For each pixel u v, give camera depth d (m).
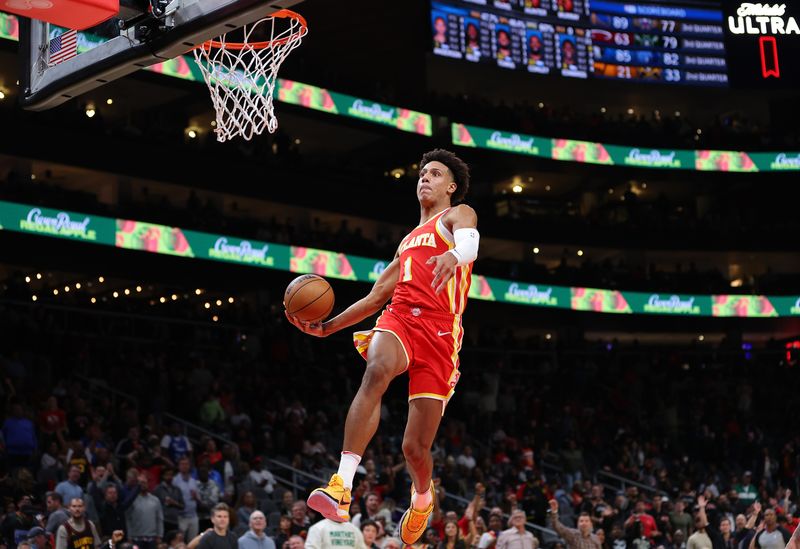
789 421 26.33
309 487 15.30
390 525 12.90
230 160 24.64
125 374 18.42
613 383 26.55
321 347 24.53
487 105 30.22
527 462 19.66
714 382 27.42
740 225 31.62
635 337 33.19
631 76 30.19
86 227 21.19
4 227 19.92
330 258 25.09
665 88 33.03
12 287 19.89
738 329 31.53
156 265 23.48
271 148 25.61
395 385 23.70
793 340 30.89
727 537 14.73
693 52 30.67
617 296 29.62
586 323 30.75
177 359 19.91
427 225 4.24
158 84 23.09
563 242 30.03
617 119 34.31
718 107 34.56
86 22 5.72
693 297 30.11
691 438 23.69
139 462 13.70
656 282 30.06
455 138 28.55
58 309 19.77
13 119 21.36
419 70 29.98
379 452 17.83
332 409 20.41
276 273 25.28
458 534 12.15
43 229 20.48
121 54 5.93
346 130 28.34
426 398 4.09
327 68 29.39
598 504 15.82
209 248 23.08
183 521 12.92
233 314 23.03
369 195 27.17
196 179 24.20
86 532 10.70
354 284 25.83
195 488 13.29
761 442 24.16
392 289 4.50
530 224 29.70
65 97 6.43
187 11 5.59
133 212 22.03
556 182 32.66
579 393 25.61
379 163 29.81
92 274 22.75
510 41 29.06
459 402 23.92
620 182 32.88
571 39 29.83
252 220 25.56
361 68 29.75
